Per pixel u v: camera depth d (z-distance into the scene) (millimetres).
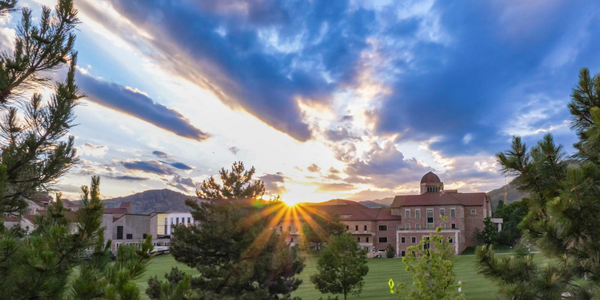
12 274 5117
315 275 34656
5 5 7309
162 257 77125
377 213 103125
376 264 68688
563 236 7605
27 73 7438
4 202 6816
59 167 7430
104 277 5492
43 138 7441
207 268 23266
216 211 23078
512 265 8445
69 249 5434
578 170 7277
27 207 7531
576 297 7539
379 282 43750
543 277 7777
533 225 8141
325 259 34250
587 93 8625
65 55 7836
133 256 5531
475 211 92562
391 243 96562
